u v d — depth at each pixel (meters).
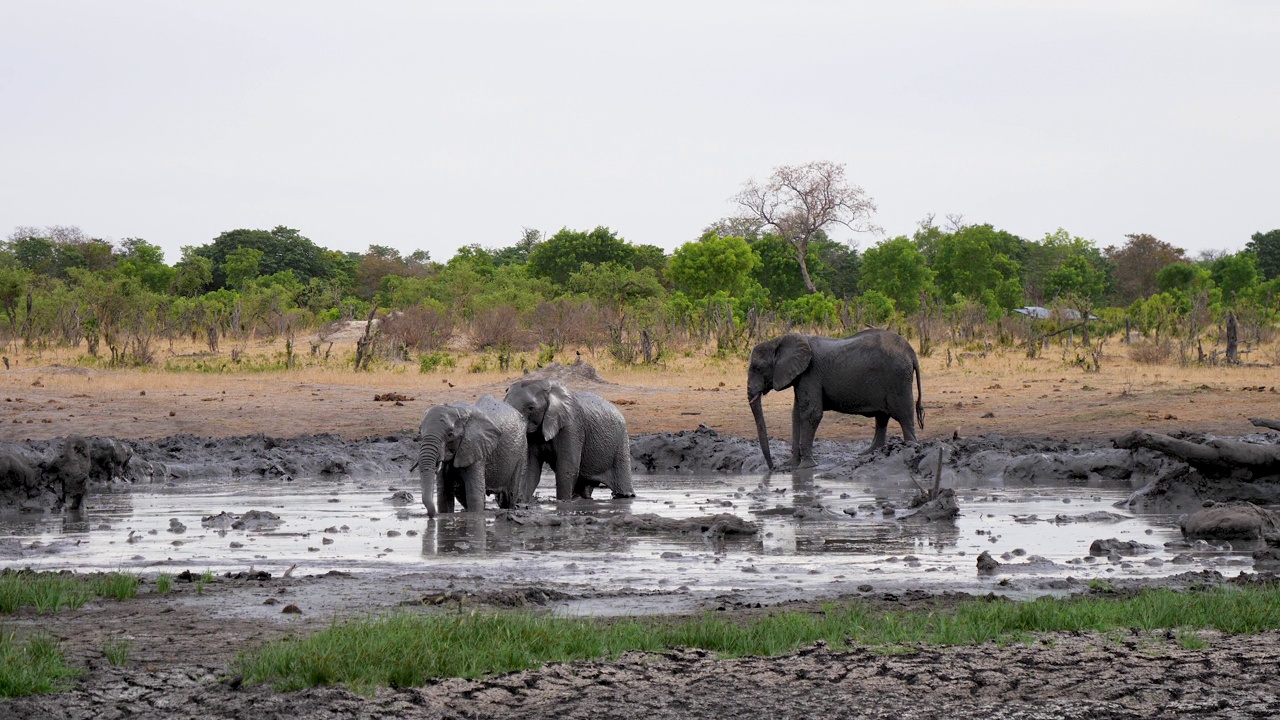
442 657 8.24
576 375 39.03
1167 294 74.50
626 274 83.44
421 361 45.44
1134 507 18.23
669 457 26.45
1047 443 24.41
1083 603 10.30
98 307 61.06
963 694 7.70
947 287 115.94
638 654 8.62
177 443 25.91
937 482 17.52
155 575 12.31
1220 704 7.44
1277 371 40.19
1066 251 138.12
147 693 7.61
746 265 97.69
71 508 18.38
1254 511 15.38
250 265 116.44
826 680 8.01
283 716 7.19
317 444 26.69
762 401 34.84
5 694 7.54
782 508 17.84
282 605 10.52
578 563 13.20
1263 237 138.12
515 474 18.14
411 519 17.11
